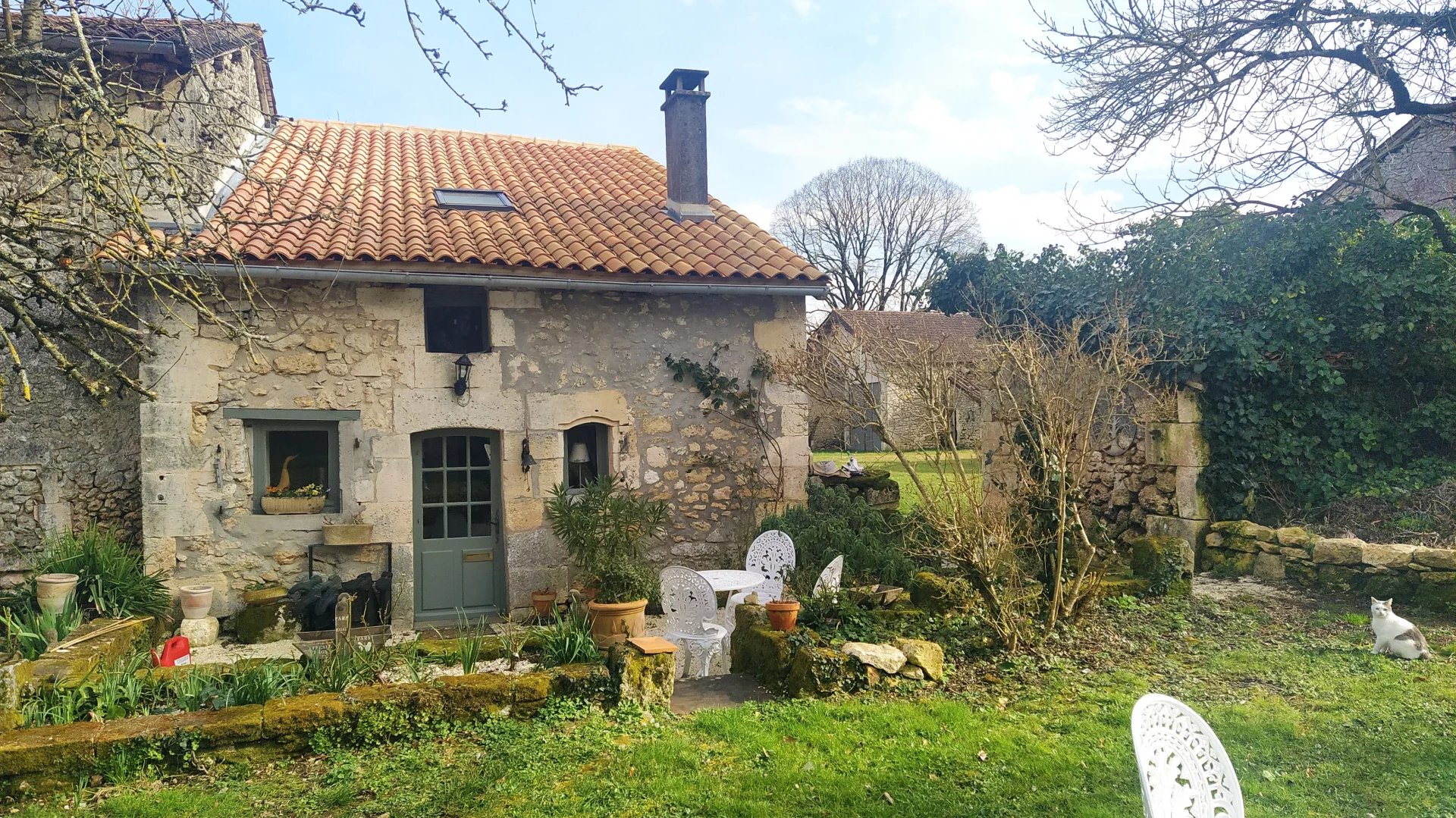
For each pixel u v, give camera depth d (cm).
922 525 711
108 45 750
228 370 768
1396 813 355
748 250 941
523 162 1189
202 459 764
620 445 873
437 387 818
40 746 394
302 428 801
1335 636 612
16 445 802
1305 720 453
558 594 845
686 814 362
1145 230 1009
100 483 822
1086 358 702
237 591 773
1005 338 748
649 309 887
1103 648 584
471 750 429
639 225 977
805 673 517
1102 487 1029
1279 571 801
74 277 605
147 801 377
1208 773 279
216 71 900
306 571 789
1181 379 916
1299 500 888
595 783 388
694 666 625
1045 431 628
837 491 975
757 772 399
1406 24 859
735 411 905
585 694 479
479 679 474
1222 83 908
